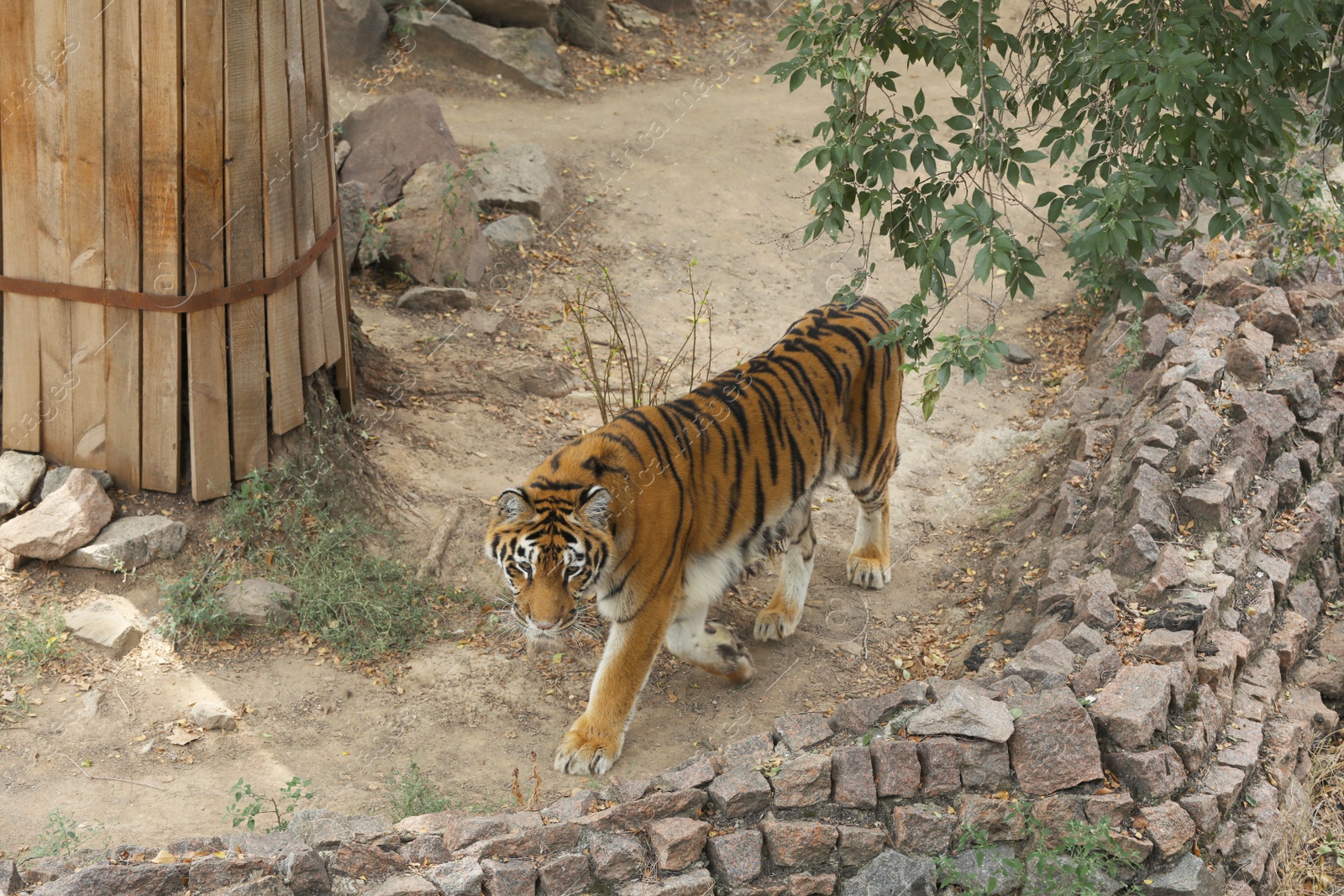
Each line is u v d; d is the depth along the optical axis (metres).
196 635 6.01
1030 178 4.60
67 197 6.09
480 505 7.32
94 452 6.53
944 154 4.74
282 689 5.80
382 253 9.74
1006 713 4.64
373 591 6.45
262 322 6.54
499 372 8.64
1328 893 5.00
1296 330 7.70
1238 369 7.31
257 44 6.12
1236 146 4.54
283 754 5.39
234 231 6.26
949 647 6.37
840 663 6.27
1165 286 8.54
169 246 6.12
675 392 8.76
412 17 13.60
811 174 12.67
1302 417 7.10
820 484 6.20
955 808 4.55
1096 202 4.36
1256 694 5.51
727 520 5.56
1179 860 4.47
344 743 5.51
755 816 4.52
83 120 5.96
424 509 7.22
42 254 6.21
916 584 7.00
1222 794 4.70
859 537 7.00
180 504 6.56
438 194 9.89
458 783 5.29
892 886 4.39
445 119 12.93
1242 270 8.48
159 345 6.30
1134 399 7.64
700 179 12.36
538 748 5.57
